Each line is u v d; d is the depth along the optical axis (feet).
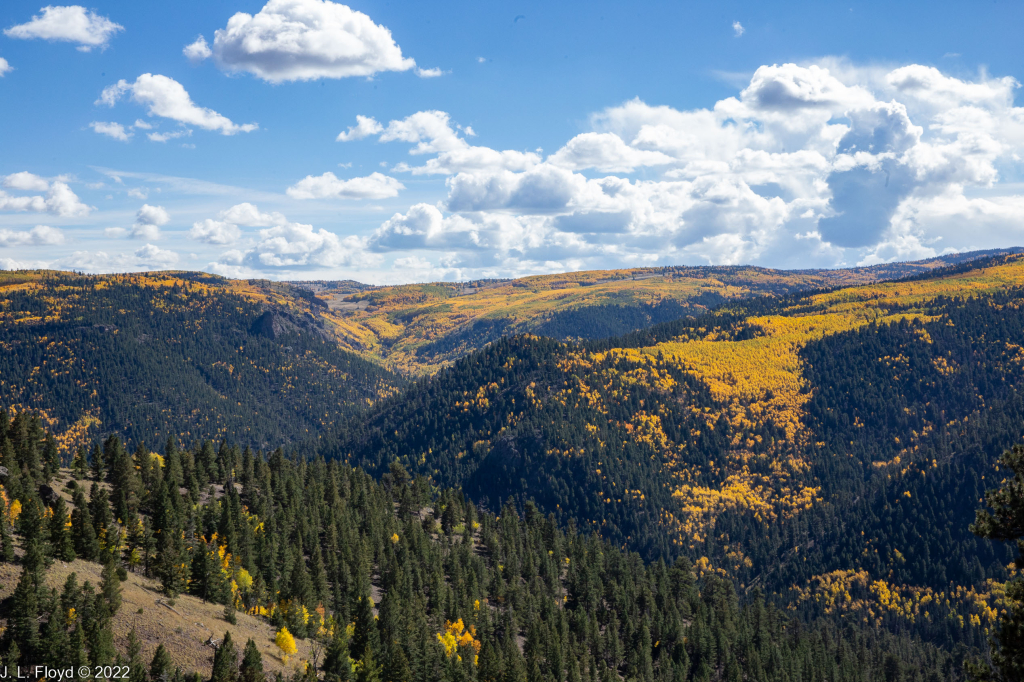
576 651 556.10
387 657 442.09
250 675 337.72
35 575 338.95
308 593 478.59
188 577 428.56
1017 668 144.66
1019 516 153.89
